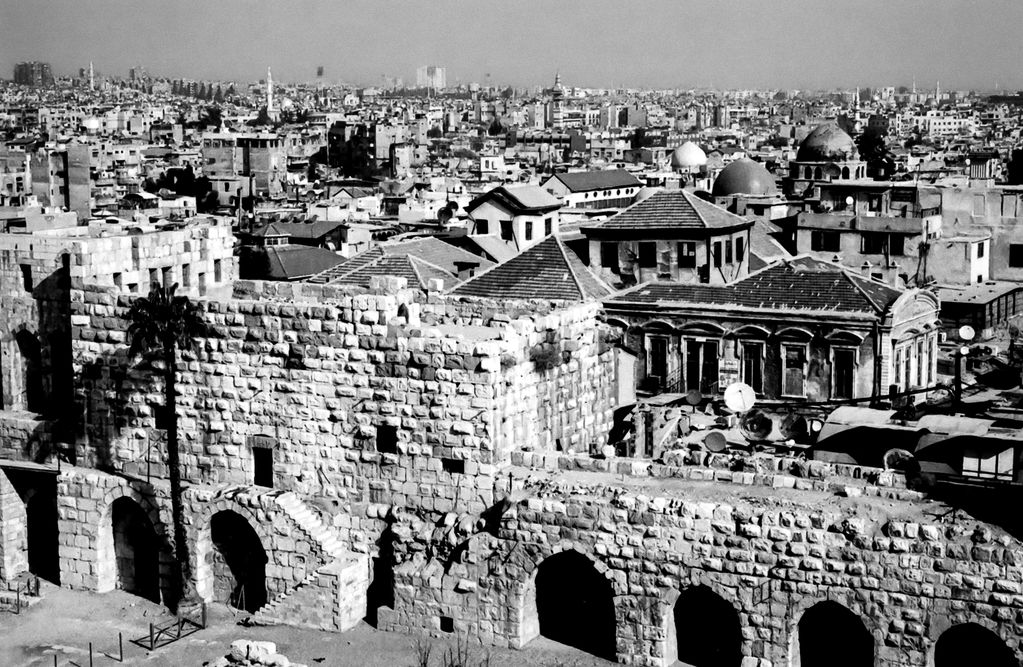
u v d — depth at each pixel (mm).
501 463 72250
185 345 76562
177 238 86188
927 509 64000
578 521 67562
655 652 66688
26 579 81438
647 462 71000
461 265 132500
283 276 163375
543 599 72062
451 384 71438
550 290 109312
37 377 84000
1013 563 59406
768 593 64000
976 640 63906
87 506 79375
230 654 60031
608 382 84688
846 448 74812
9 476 82000
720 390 105062
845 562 62375
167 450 77938
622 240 121188
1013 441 69375
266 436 75688
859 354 101688
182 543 76000
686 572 65562
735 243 122750
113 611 76938
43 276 81938
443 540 71312
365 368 73188
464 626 70562
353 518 74188
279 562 73750
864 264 168375
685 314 106375
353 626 73062
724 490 67875
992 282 167375
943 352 124812
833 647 66312
